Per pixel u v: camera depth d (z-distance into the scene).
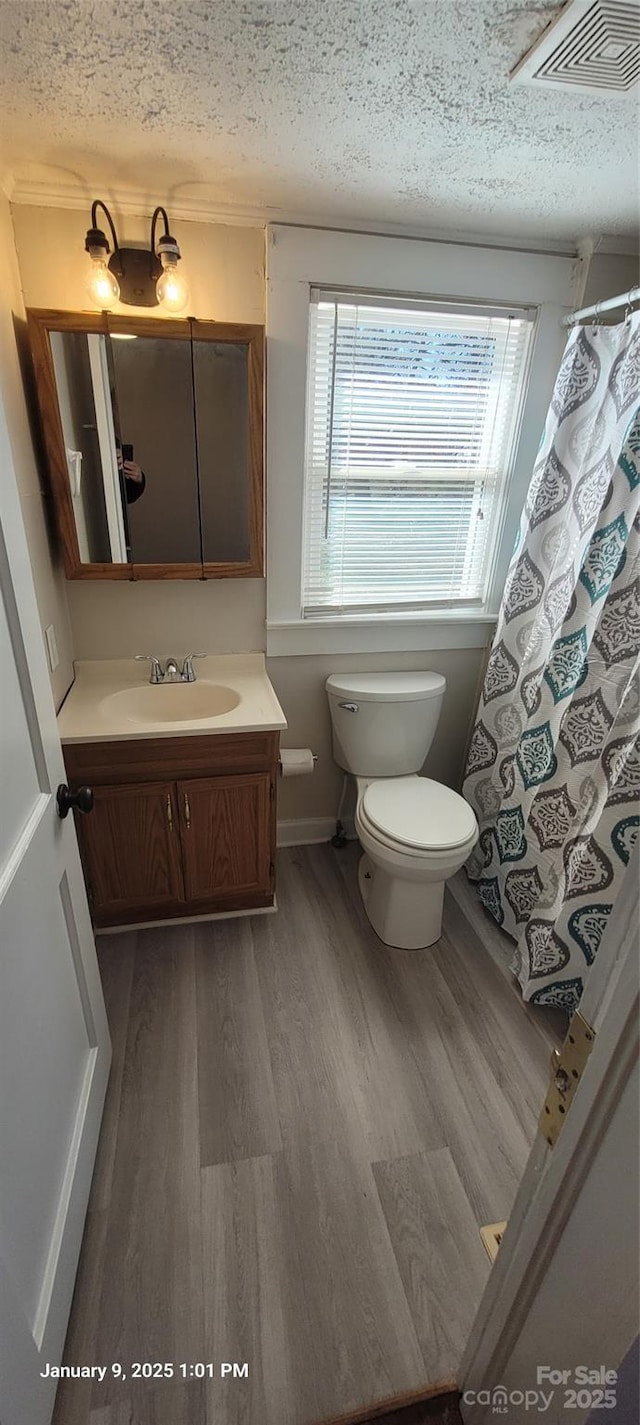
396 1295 1.10
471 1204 1.24
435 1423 0.95
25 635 0.97
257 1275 1.12
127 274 1.53
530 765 1.82
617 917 0.52
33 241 1.52
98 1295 1.08
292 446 1.83
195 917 1.99
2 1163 0.79
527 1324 0.74
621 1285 0.53
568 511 1.74
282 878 2.24
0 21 0.93
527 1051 1.59
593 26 0.92
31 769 0.99
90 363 1.58
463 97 1.11
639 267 1.85
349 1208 1.23
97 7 0.90
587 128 1.21
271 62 1.02
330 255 1.66
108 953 1.85
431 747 2.43
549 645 1.79
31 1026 0.93
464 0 0.89
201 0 0.89
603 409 1.60
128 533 1.75
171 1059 1.53
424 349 1.84
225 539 1.83
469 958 1.90
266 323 1.71
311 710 2.24
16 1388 0.76
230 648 2.06
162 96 1.12
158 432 1.68
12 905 0.86
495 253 1.76
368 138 1.26
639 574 1.41
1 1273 0.73
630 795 1.39
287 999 1.72
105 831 1.76
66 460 1.62
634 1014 0.49
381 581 2.13
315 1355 1.02
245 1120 1.39
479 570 2.21
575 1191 0.60
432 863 1.71
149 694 1.93
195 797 1.78
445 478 2.03
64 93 1.11
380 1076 1.50
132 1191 1.24
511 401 1.98
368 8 0.91
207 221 1.60
